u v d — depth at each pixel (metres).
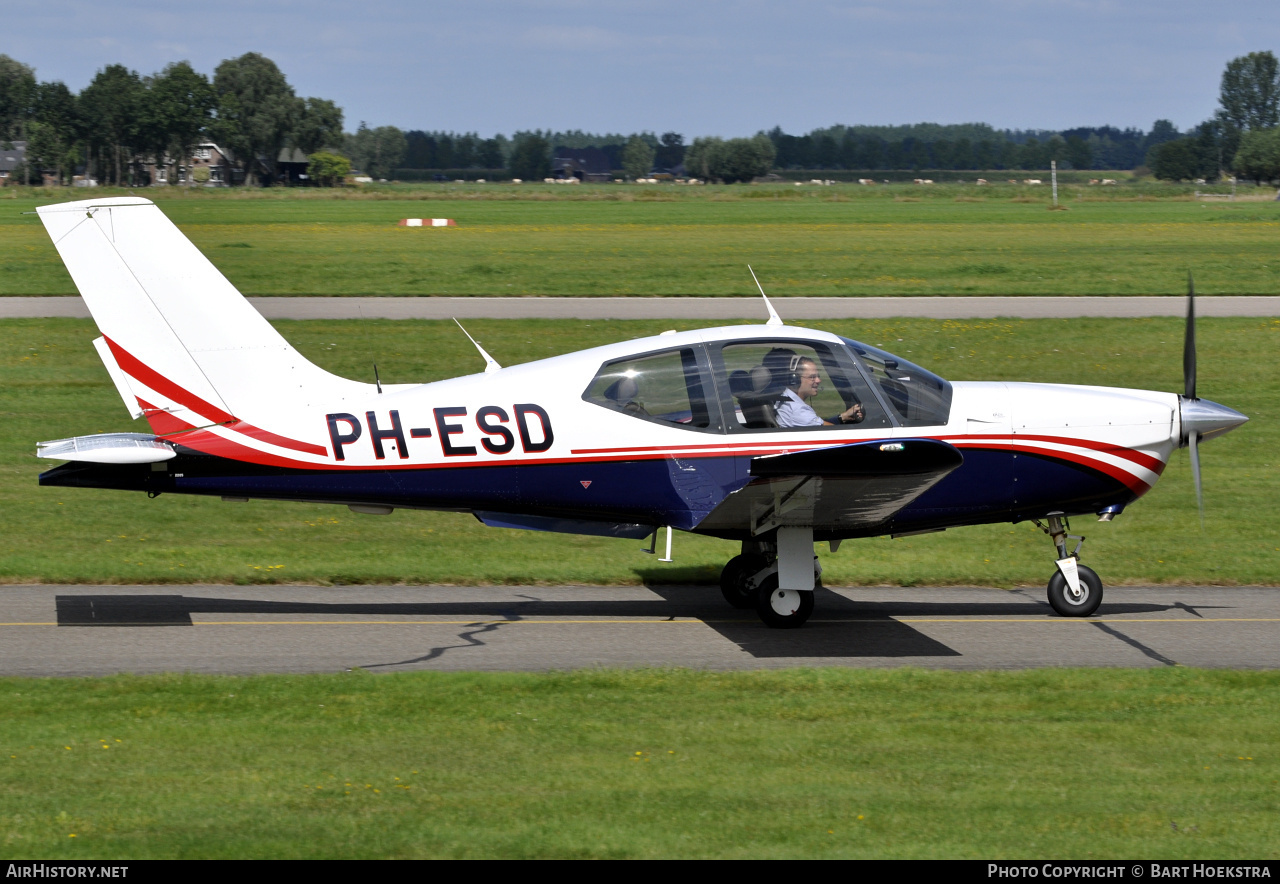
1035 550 32.72
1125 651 24.11
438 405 25.11
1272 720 19.75
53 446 24.36
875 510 24.16
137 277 24.55
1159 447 26.06
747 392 25.08
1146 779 17.27
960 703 20.47
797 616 25.67
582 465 25.05
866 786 16.89
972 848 15.04
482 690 20.83
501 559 31.03
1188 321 27.00
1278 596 28.69
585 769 17.38
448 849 14.81
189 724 18.97
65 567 28.94
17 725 18.84
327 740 18.41
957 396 25.84
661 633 25.23
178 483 25.03
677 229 160.25
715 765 17.58
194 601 27.14
